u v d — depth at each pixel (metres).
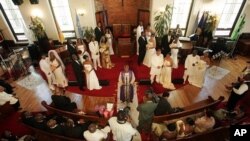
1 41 9.81
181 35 9.10
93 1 9.38
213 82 7.48
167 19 9.02
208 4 8.89
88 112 5.91
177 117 4.83
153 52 8.04
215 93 6.89
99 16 10.09
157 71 7.08
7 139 4.89
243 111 5.53
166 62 6.85
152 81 7.32
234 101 5.62
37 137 4.86
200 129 4.54
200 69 6.86
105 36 8.97
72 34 10.26
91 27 9.44
